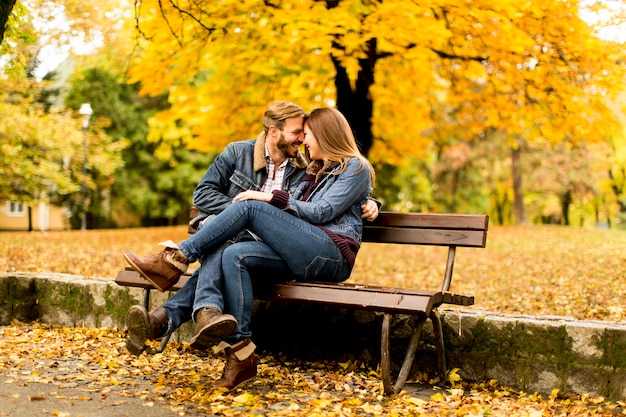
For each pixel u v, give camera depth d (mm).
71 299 5180
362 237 4113
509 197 37156
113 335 4781
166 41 8781
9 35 7773
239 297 3328
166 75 9633
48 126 20375
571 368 3520
